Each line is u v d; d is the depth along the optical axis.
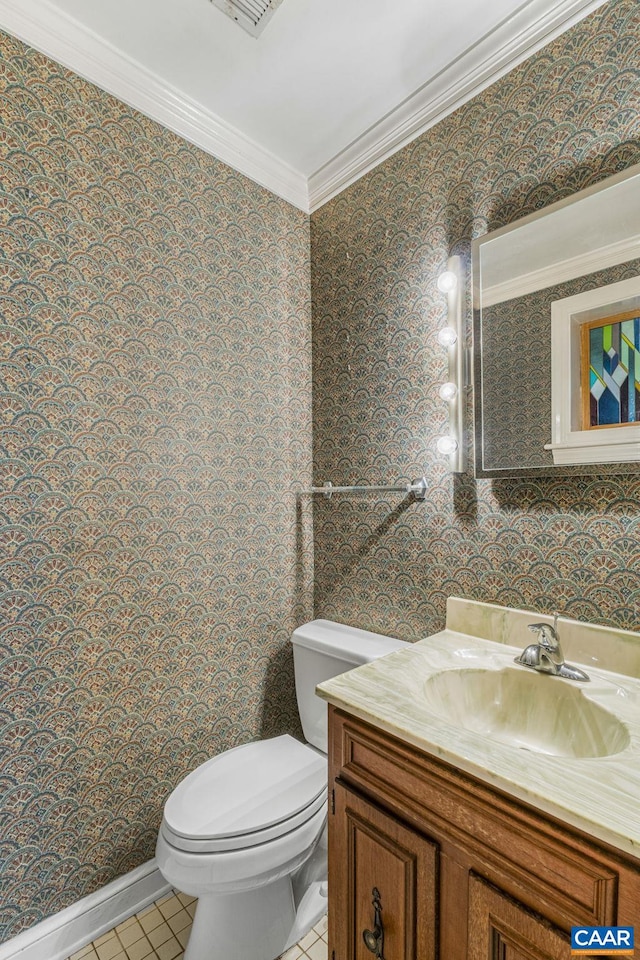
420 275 1.41
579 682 0.95
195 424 1.43
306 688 1.51
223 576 1.50
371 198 1.54
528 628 1.13
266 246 1.63
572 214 1.07
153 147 1.32
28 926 1.10
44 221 1.12
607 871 0.56
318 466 1.75
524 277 1.15
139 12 1.10
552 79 1.10
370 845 0.85
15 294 1.08
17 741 1.08
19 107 1.08
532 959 0.62
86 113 1.19
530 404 1.14
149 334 1.32
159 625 1.34
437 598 1.36
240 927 1.10
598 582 1.04
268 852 1.01
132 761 1.28
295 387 1.73
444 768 0.74
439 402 1.36
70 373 1.17
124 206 1.27
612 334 1.02
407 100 1.37
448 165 1.32
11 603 1.08
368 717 0.83
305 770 1.23
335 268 1.68
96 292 1.21
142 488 1.31
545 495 1.13
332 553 1.69
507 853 0.66
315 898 1.30
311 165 1.66
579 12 1.05
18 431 1.09
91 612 1.21
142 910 1.28
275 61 1.24
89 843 1.20
